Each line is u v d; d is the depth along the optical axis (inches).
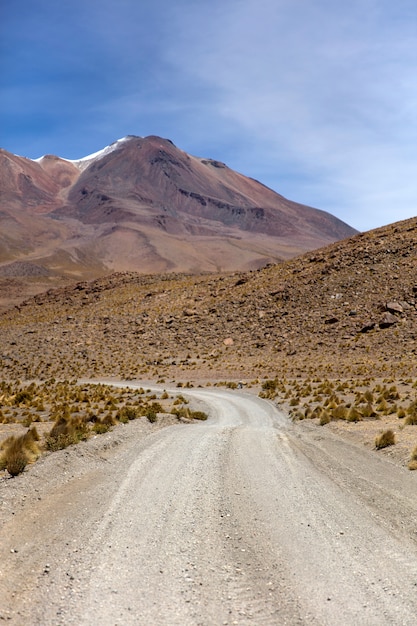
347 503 373.7
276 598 224.1
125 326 3351.4
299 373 2064.5
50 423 967.0
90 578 243.1
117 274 6456.7
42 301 5989.2
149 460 529.0
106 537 299.4
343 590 231.6
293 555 274.1
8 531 306.0
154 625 201.0
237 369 2289.6
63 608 213.9
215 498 388.2
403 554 274.8
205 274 5895.7
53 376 2379.4
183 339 2994.6
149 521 331.0
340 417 930.1
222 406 1328.7
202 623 202.7
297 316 2908.5
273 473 478.6
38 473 442.0
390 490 408.2
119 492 399.9
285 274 3695.9
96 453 554.6
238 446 631.8
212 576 246.8
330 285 3154.5
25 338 3253.0
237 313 3213.6
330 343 2477.9
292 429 876.0
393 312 2581.2
